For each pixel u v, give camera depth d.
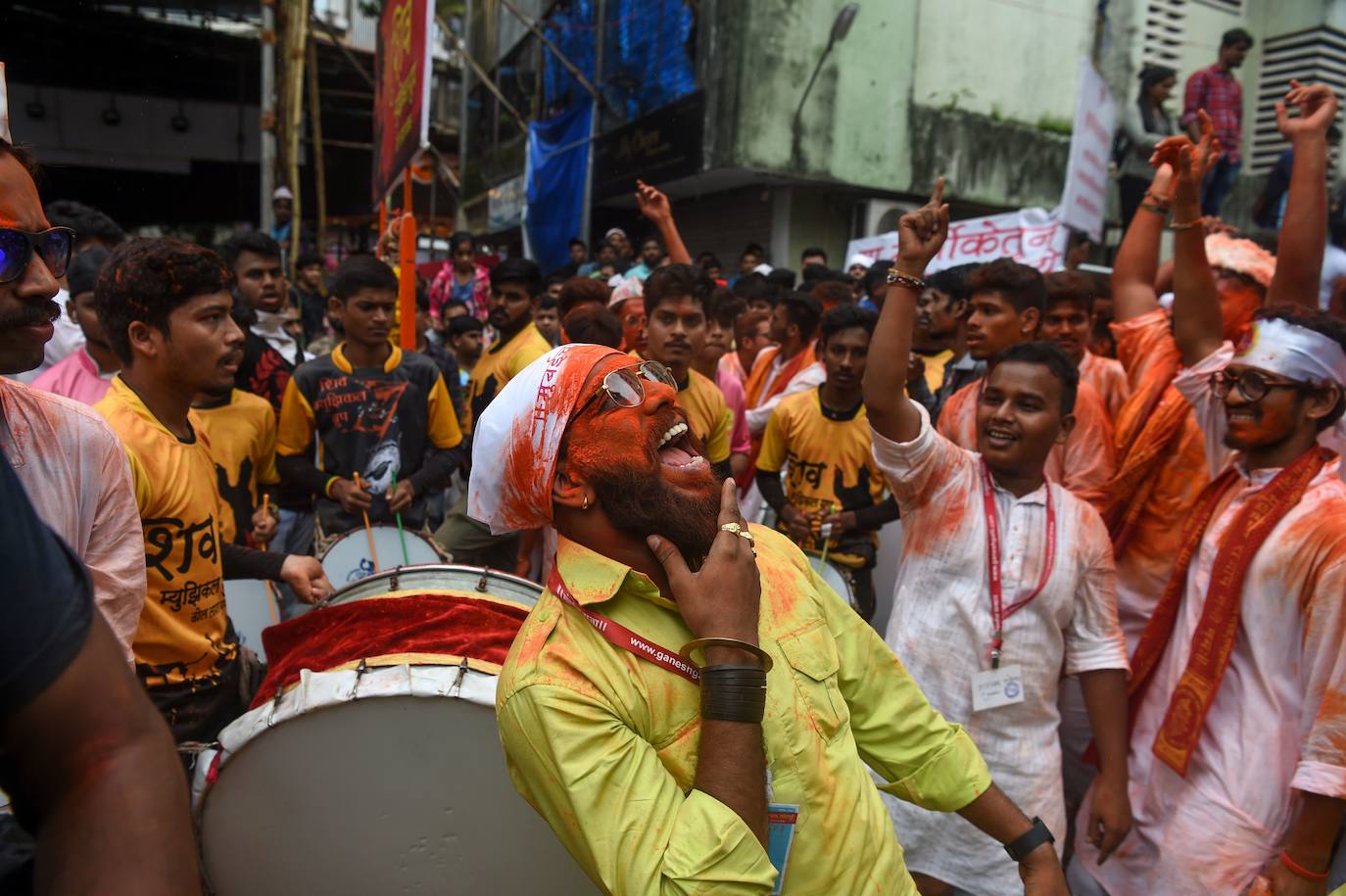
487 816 1.92
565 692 1.30
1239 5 12.94
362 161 21.59
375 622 2.12
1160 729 2.60
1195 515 2.73
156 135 18.70
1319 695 2.28
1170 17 12.70
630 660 1.36
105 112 18.27
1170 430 3.22
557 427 1.42
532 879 1.95
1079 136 7.07
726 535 1.38
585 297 5.20
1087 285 3.96
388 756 1.91
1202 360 3.01
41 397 1.64
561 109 15.55
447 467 4.40
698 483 1.47
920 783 1.72
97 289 2.45
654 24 12.72
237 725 1.95
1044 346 2.58
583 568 1.41
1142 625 3.34
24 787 0.69
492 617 2.13
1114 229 13.26
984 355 3.50
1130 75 12.66
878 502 4.34
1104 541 2.60
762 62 11.30
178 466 2.44
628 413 1.43
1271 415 2.45
